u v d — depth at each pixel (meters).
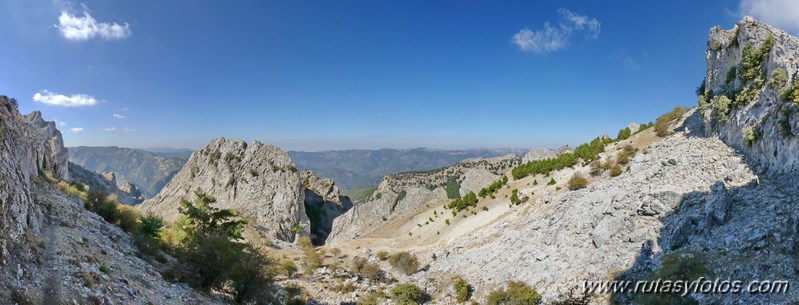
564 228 55.38
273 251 82.31
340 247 93.56
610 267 41.72
